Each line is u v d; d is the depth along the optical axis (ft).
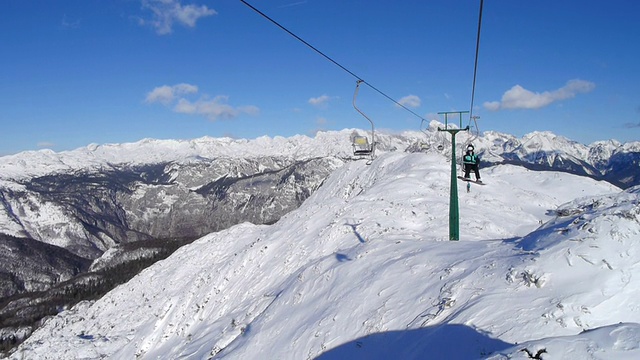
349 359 44.78
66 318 187.21
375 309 49.39
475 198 106.11
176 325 112.47
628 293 32.17
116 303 176.65
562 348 19.70
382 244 68.33
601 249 36.11
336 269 66.39
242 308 88.53
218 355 67.97
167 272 173.78
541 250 40.75
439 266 51.19
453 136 68.74
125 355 117.80
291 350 54.29
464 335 34.99
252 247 113.91
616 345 19.13
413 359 37.37
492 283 40.27
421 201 101.60
